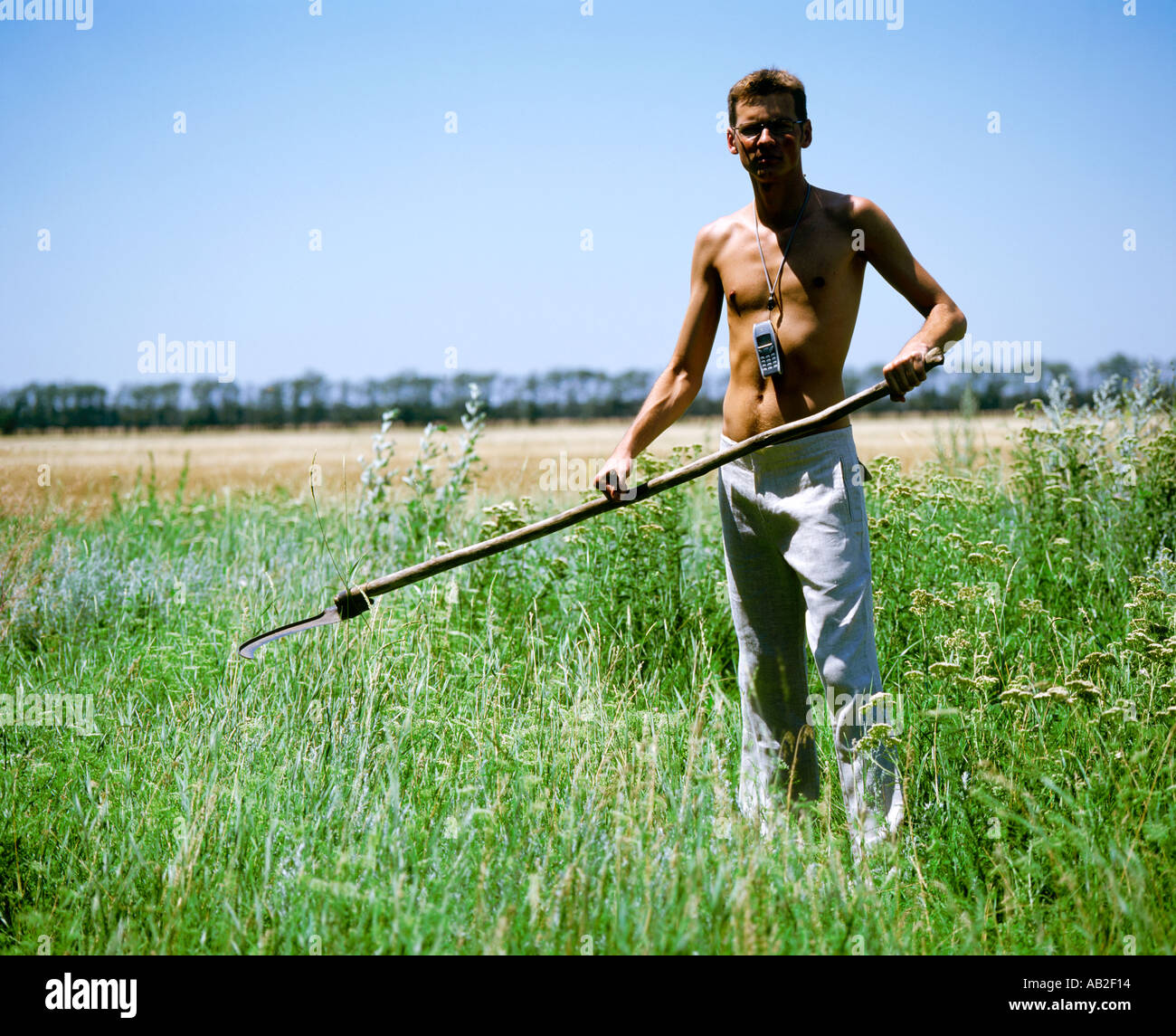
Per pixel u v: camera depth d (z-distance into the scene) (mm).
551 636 5117
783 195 3623
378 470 7223
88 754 3932
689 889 2682
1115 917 2648
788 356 3590
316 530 8219
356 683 4336
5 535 6875
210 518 9438
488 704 4188
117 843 3328
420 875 3008
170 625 5918
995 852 2998
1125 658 3846
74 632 5930
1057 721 3779
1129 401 6441
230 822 3346
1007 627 4770
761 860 2834
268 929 2752
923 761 3461
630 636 4840
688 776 3135
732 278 3732
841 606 3455
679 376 3938
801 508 3525
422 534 6832
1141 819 3010
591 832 3039
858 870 3035
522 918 2736
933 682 3988
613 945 2611
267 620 5320
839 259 3566
